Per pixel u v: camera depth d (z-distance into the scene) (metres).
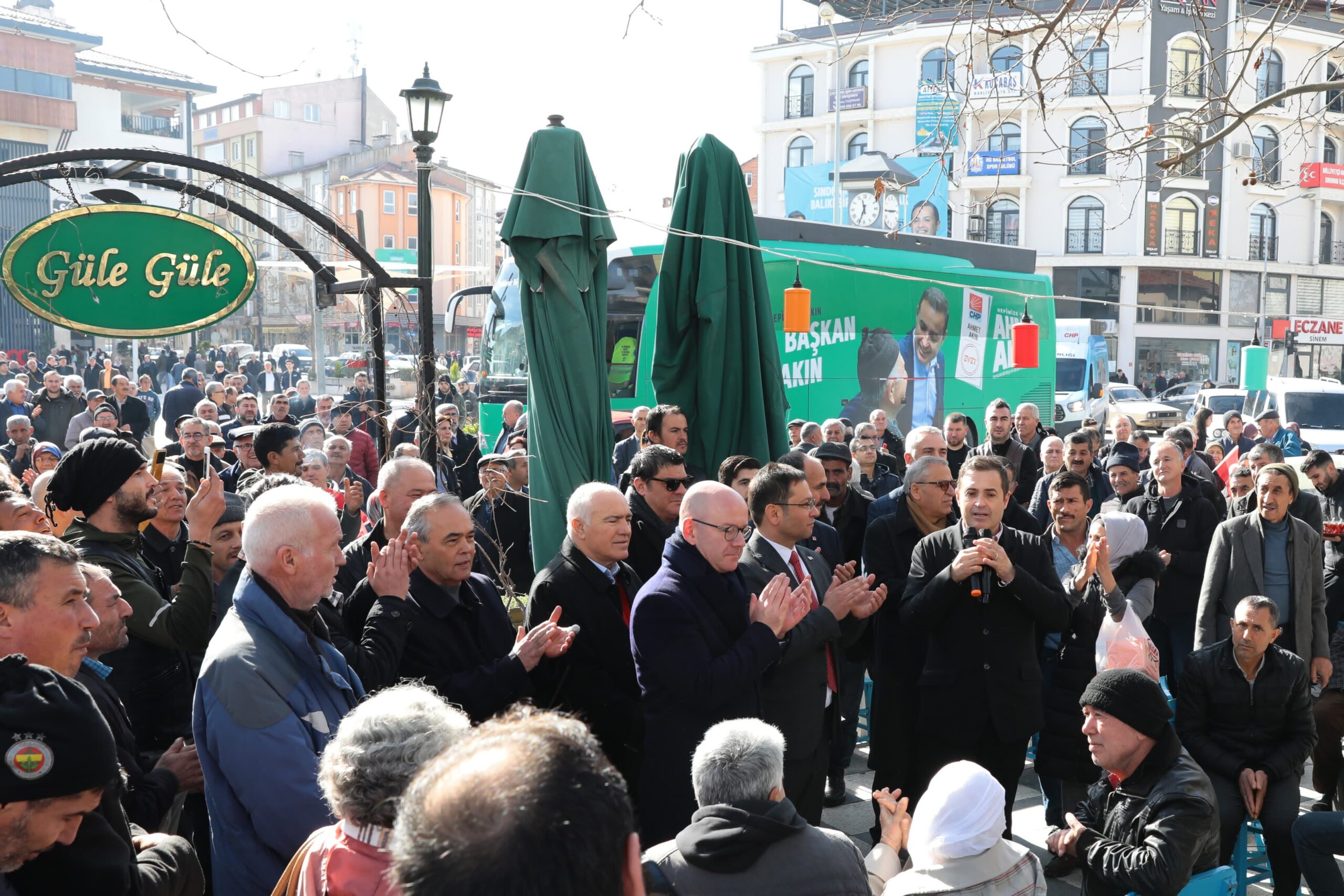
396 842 1.19
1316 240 42.78
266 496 3.01
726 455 5.99
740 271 6.07
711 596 3.81
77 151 5.80
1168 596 6.88
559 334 5.77
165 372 31.84
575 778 1.19
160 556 4.16
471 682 3.50
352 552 4.63
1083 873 3.83
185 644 3.45
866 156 35.50
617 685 4.08
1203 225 41.09
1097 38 6.09
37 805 1.97
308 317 45.03
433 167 6.99
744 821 2.57
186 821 3.62
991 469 4.71
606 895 1.16
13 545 2.50
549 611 4.05
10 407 13.87
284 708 2.75
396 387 19.16
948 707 4.59
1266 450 8.01
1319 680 6.01
